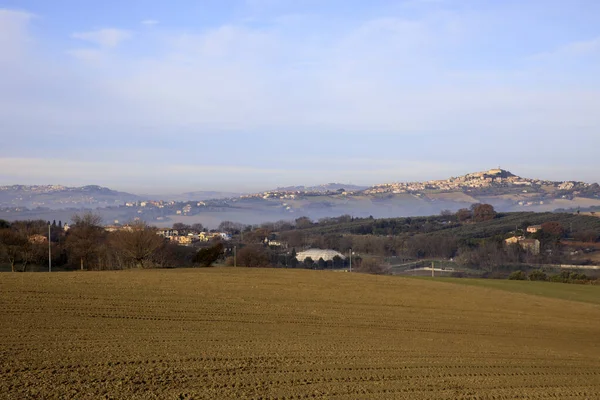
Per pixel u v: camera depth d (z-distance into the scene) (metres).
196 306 26.58
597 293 44.59
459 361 17.78
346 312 27.77
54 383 12.70
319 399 12.61
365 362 16.58
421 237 101.12
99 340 17.75
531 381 15.71
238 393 12.66
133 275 38.47
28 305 23.95
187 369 14.51
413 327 24.88
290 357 16.66
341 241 104.56
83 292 28.61
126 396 12.02
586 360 19.80
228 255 83.75
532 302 35.84
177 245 82.69
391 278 45.69
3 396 11.66
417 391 13.80
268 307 27.66
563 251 86.50
